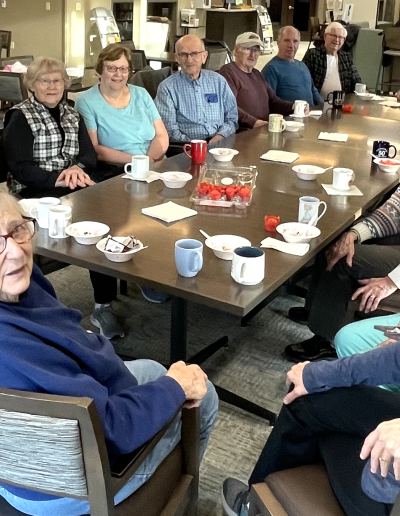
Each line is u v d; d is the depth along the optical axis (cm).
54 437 100
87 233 201
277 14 1468
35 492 117
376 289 217
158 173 276
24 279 120
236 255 171
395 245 262
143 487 132
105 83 336
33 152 301
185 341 214
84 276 337
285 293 326
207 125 390
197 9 1120
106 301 275
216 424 222
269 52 1236
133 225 213
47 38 940
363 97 519
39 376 108
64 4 915
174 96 383
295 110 430
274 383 248
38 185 293
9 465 106
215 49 571
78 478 105
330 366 138
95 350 134
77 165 314
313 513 125
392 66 884
